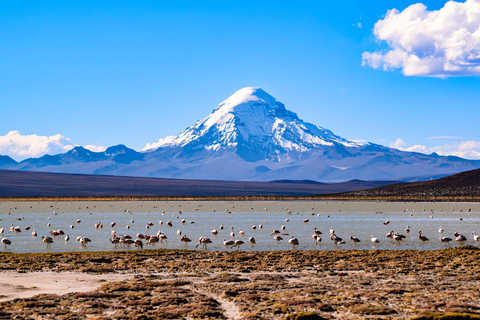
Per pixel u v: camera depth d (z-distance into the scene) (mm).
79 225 83438
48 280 31859
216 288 28703
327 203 172000
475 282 29906
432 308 22859
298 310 23125
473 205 152625
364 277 32344
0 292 27906
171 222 89500
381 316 21750
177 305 24234
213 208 146125
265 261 40156
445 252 44844
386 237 62594
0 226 82625
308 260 40438
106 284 29984
